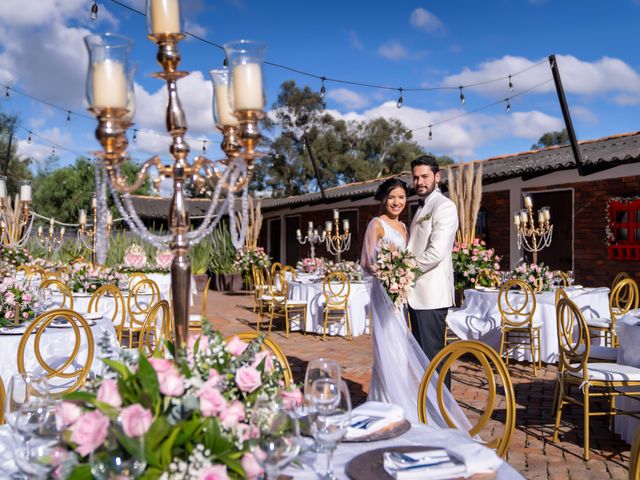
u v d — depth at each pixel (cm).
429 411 389
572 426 486
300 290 985
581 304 731
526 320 675
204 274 1812
